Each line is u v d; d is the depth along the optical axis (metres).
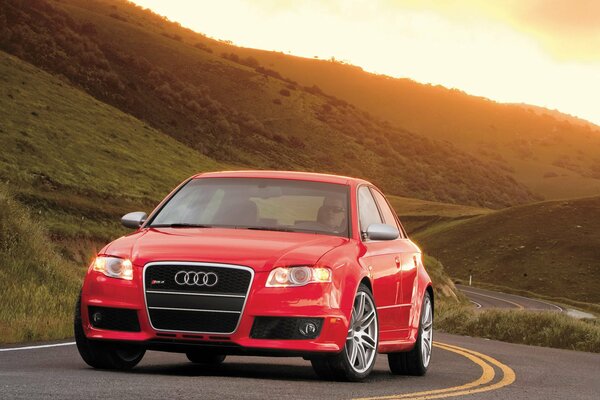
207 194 10.08
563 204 191.25
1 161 101.88
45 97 136.62
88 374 8.59
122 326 8.62
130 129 147.12
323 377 9.05
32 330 14.55
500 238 183.50
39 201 88.44
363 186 10.70
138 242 8.95
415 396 8.09
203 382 8.14
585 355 18.52
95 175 113.06
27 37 186.25
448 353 15.91
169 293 8.45
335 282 8.69
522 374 12.24
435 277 97.94
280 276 8.47
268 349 8.35
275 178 10.27
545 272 168.62
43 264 21.67
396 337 10.35
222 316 8.37
